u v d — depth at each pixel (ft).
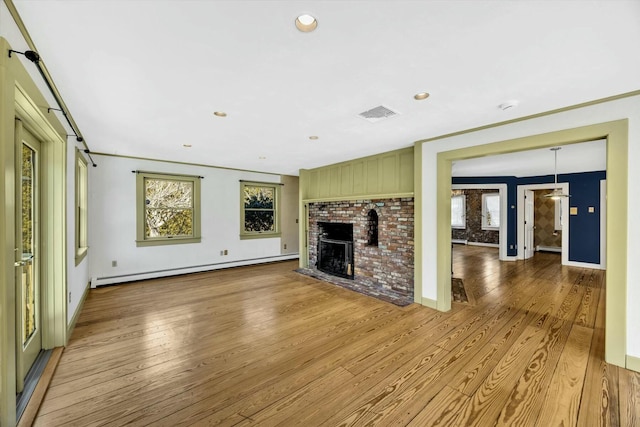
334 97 7.39
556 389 6.43
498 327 9.80
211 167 19.07
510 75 6.19
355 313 11.16
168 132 10.78
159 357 7.80
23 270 6.95
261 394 6.27
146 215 16.78
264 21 4.44
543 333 9.32
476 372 7.11
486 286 15.08
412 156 12.93
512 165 17.65
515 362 7.55
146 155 15.29
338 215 17.11
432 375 6.98
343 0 3.98
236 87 6.83
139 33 4.78
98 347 8.34
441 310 11.35
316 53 5.37
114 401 5.99
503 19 4.36
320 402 6.03
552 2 4.00
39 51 5.29
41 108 5.98
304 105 7.96
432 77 6.31
